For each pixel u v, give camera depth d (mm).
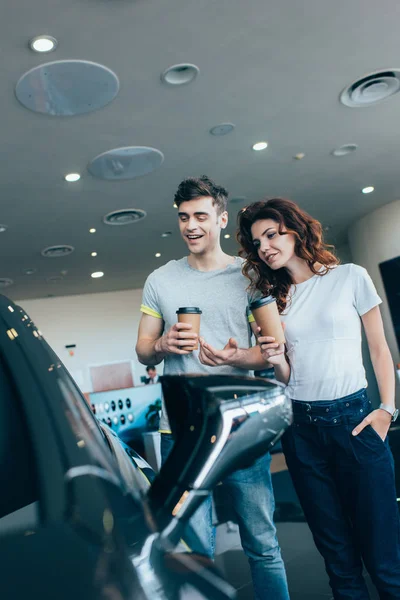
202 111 4957
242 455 604
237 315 1747
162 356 1717
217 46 4023
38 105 4352
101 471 519
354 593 1749
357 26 4051
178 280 1780
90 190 6379
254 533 1650
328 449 1746
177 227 8633
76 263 9820
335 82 4852
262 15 3734
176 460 585
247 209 1815
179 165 6090
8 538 472
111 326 13195
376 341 1793
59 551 447
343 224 10062
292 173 6941
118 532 461
